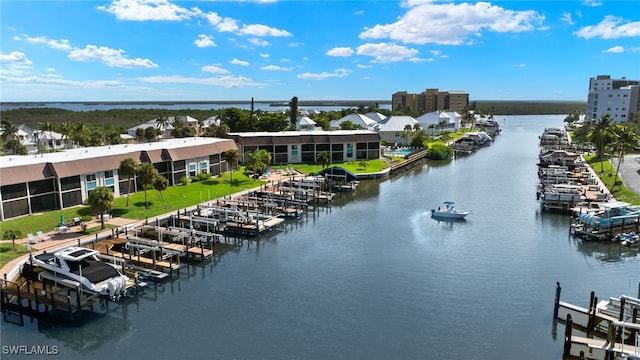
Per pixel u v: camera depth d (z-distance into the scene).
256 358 29.50
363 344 30.98
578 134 147.75
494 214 64.94
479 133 174.50
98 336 32.34
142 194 68.06
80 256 37.69
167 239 50.81
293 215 63.16
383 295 38.38
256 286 40.38
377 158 110.25
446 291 39.16
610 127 100.25
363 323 33.75
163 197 66.25
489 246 51.00
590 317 32.78
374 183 90.25
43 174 56.56
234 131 142.50
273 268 44.66
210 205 61.31
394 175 99.94
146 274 41.66
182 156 76.00
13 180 53.22
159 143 83.62
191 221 54.09
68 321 34.25
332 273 43.25
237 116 145.50
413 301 37.25
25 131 140.12
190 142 85.44
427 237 54.34
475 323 33.75
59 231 49.00
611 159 99.75
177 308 36.31
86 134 126.06
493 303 36.94
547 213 65.31
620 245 51.47
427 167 112.38
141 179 59.97
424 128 175.38
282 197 70.12
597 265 45.38
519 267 44.69
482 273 43.12
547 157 102.75
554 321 34.09
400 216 64.25
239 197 69.50
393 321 34.00
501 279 41.72
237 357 29.64
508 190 82.25
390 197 77.00
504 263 45.75
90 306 36.44
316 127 150.88
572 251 49.50
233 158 80.44
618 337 31.19
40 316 34.88
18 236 45.78
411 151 129.50
